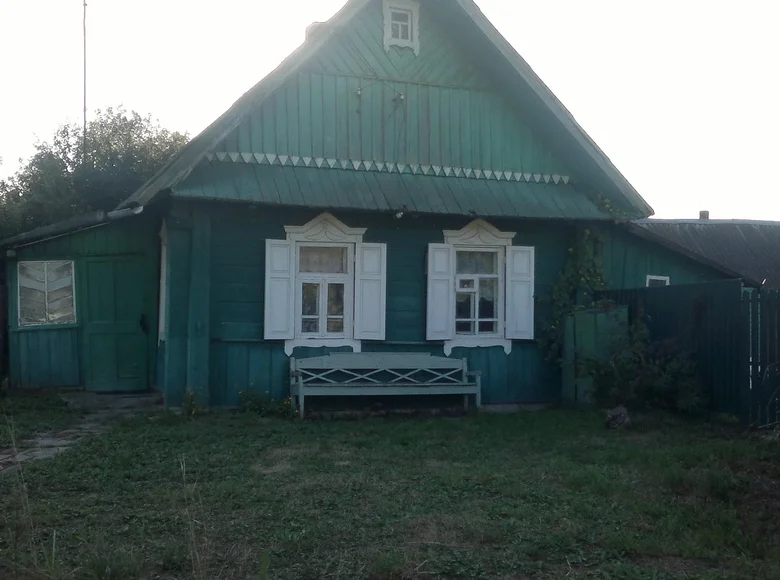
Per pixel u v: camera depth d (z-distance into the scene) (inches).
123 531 249.4
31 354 568.1
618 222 547.8
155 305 585.0
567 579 218.1
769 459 344.8
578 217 532.4
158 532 249.3
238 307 486.9
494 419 472.4
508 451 377.7
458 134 537.3
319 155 502.3
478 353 534.9
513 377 540.4
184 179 458.0
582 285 547.8
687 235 981.8
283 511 269.3
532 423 456.8
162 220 550.6
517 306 543.8
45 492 293.6
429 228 527.2
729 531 258.4
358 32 520.7
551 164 558.3
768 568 230.1
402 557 225.0
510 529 254.1
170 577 215.5
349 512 269.9
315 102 505.7
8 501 276.8
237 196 458.6
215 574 216.4
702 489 299.1
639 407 468.8
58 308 574.2
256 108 475.5
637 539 248.7
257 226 491.2
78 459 343.9
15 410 473.7
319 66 509.4
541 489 303.4
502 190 534.9
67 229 558.9
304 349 499.2
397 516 265.1
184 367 475.5
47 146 868.6
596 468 336.5
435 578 216.2
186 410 455.8
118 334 578.2
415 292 524.4
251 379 488.1
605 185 550.0
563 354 540.1
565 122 529.3
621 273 585.6
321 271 510.0
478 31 515.5
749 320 433.4
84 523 257.6
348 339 508.1
